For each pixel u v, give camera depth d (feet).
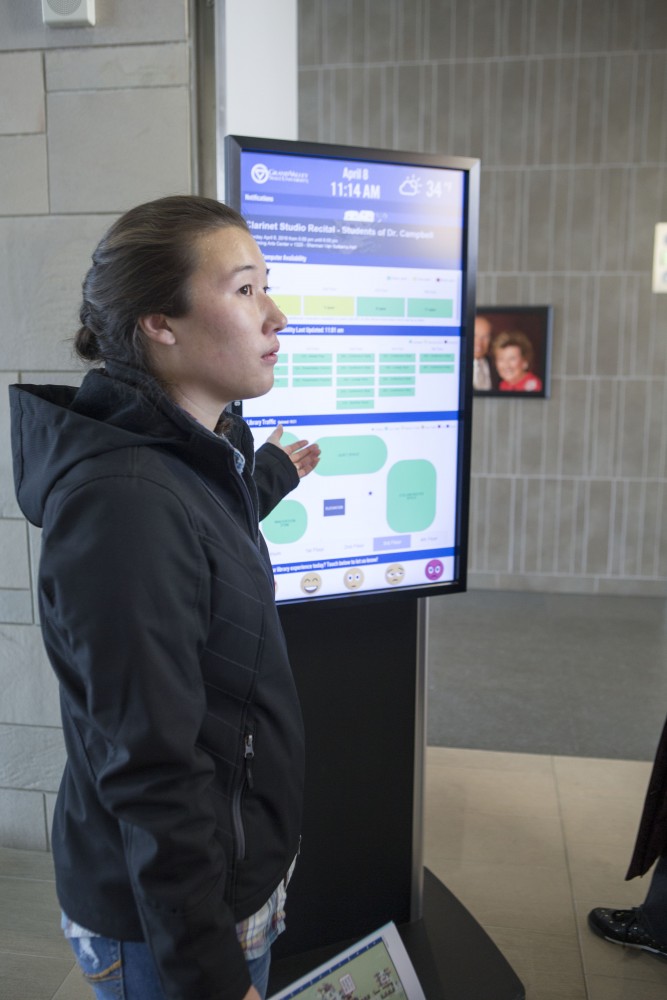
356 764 6.17
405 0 16.58
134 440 2.99
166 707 2.80
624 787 9.21
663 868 6.35
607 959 6.47
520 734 10.66
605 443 17.12
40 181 6.71
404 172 5.49
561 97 16.35
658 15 15.81
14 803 7.73
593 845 8.04
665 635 14.80
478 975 6.01
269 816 3.42
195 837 2.84
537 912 7.02
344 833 6.24
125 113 6.47
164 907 2.82
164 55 6.32
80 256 6.77
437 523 6.07
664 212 16.37
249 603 3.21
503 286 17.08
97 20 6.36
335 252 5.39
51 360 6.98
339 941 6.38
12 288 6.93
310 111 17.28
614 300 16.74
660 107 16.07
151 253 3.14
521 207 16.79
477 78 16.58
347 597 5.74
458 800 8.91
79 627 2.79
